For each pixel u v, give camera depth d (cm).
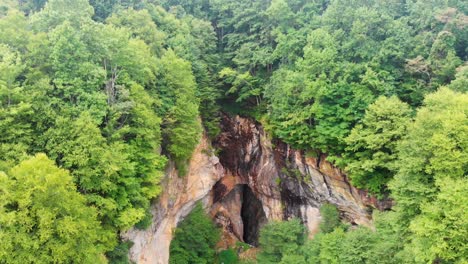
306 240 3866
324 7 5250
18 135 2228
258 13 4803
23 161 1852
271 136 4409
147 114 2797
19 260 1722
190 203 4119
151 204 3173
